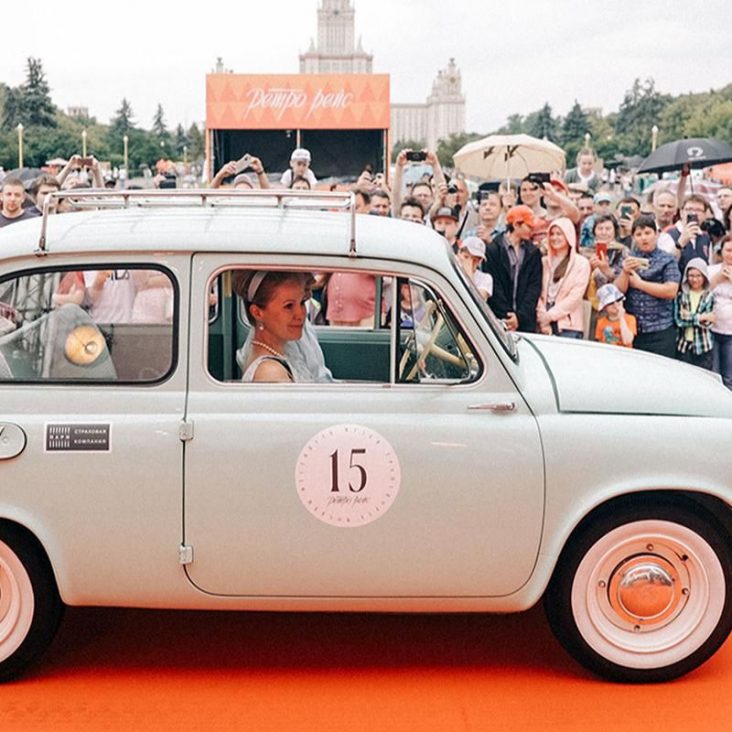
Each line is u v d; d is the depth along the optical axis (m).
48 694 3.70
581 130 58.69
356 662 3.97
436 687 3.77
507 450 3.62
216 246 3.68
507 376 3.70
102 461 3.59
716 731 3.46
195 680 3.81
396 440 3.60
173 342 3.67
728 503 3.67
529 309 7.66
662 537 3.75
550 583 3.80
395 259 3.72
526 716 3.56
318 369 3.95
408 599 3.70
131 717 3.54
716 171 15.63
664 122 54.75
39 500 3.60
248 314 3.78
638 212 9.04
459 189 9.03
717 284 7.88
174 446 3.59
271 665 3.94
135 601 3.69
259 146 18.36
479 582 3.68
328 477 3.60
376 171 18.45
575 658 3.83
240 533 3.62
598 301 7.84
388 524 3.62
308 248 3.71
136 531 3.62
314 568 3.65
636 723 3.51
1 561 3.70
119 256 3.68
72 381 3.67
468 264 7.68
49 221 3.96
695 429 3.71
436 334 3.71
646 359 4.41
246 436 3.59
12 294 3.68
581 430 3.66
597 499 3.64
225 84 17.61
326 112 17.64
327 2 141.50
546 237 8.23
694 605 3.81
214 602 3.69
